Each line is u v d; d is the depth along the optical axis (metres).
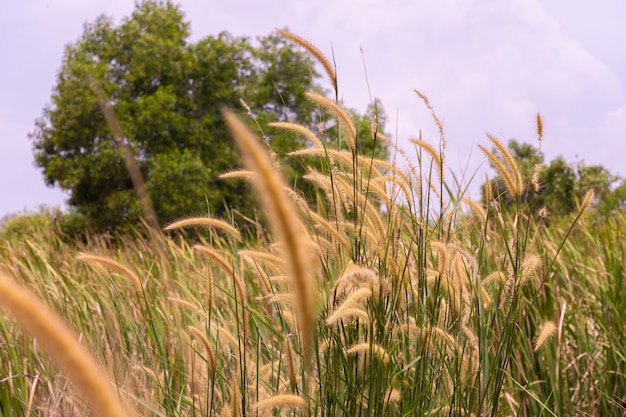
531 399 3.46
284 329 2.31
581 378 3.74
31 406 3.07
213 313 3.19
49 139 23.03
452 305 2.66
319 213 2.52
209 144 22.47
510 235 3.77
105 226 21.41
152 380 2.67
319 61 2.39
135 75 23.05
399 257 2.58
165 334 3.39
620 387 3.71
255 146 0.55
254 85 23.75
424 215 2.62
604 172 18.06
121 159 20.86
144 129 21.42
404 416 2.17
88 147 22.59
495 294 2.70
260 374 2.51
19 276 4.27
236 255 2.73
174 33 24.50
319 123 2.49
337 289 2.12
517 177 2.73
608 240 4.64
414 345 2.51
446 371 2.58
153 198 20.17
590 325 4.18
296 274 0.62
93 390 0.46
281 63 22.22
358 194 2.34
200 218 2.08
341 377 2.17
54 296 3.88
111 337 3.16
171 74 23.27
